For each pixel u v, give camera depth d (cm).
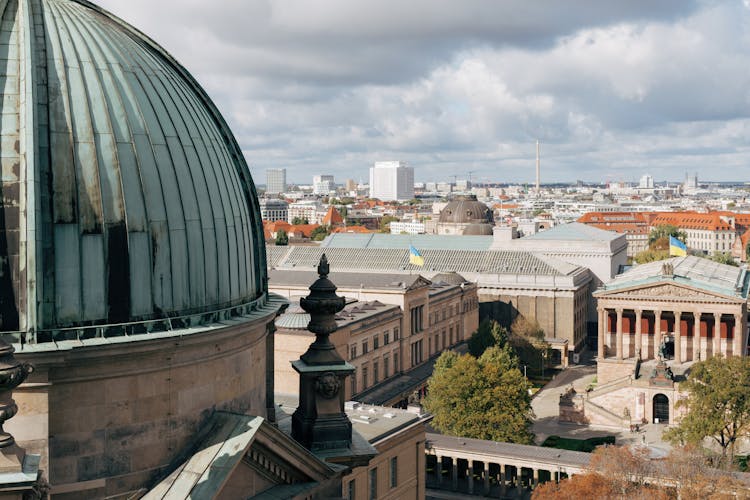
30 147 3033
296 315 12662
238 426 3356
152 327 3216
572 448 14038
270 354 4109
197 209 3466
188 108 3703
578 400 15850
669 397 15612
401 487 9619
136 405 3192
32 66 3181
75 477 3069
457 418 12900
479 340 18600
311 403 3947
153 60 3756
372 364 15688
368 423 9656
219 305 3550
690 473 9750
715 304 18062
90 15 3734
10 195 3022
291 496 3525
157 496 3144
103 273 3141
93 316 3120
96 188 3162
